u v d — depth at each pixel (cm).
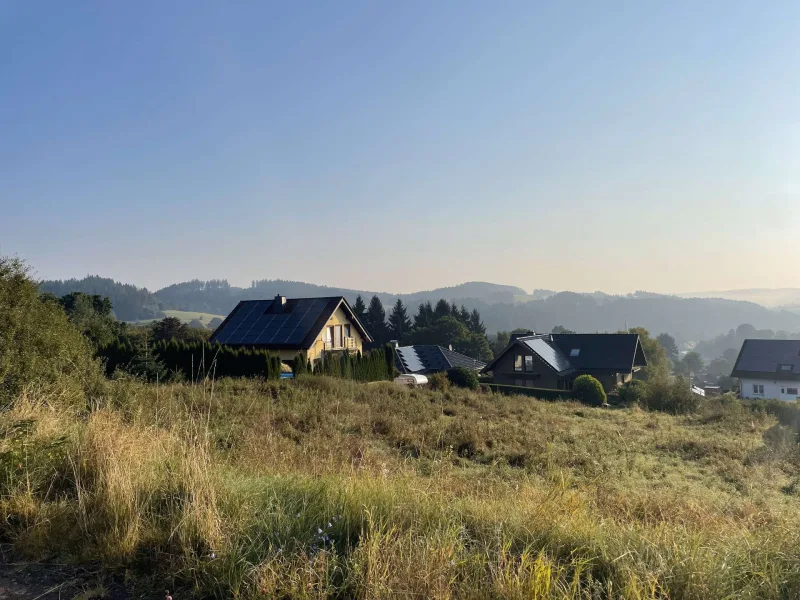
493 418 1769
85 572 356
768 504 802
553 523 429
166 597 319
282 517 411
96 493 439
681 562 352
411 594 307
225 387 1698
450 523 420
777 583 338
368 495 461
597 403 2969
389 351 3438
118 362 2403
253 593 316
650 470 1120
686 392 2844
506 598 306
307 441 1048
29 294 1094
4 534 405
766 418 2059
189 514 398
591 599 314
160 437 602
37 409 639
